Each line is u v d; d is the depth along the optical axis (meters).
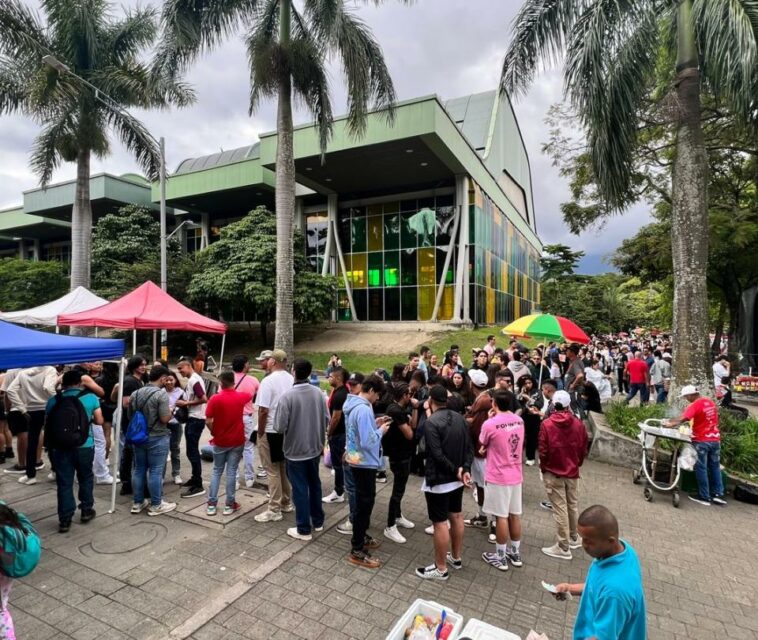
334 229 27.42
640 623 1.92
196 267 24.47
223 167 26.67
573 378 8.39
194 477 5.67
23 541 2.22
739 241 12.20
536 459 7.57
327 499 5.61
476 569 4.06
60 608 3.35
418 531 4.84
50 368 6.21
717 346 19.59
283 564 4.04
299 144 21.64
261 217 24.06
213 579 3.77
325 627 3.20
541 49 8.74
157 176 16.45
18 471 6.44
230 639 3.05
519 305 37.88
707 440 5.87
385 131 19.53
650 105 11.05
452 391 6.55
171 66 12.72
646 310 47.53
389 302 26.25
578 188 13.88
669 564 4.29
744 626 3.38
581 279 44.97
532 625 3.29
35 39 13.17
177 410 5.93
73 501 4.66
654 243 15.42
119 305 8.21
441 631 2.61
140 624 3.19
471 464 4.94
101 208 31.89
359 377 5.15
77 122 14.77
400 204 26.25
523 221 40.34
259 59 12.00
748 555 4.48
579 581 3.89
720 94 8.31
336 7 11.75
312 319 23.22
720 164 13.80
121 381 5.27
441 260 25.02
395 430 4.62
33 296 27.16
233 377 5.11
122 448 5.68
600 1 7.70
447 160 21.91
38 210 32.53
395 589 3.70
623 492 6.19
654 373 12.33
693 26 7.62
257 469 6.68
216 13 12.12
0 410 6.91
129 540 4.43
